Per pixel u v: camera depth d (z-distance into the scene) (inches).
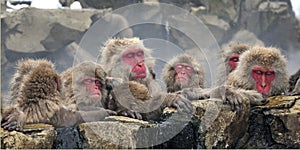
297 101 430.0
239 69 487.5
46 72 383.9
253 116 419.8
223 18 1294.3
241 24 1314.0
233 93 413.7
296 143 403.2
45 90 377.7
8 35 1052.5
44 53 1101.7
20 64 442.0
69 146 361.7
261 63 475.2
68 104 387.9
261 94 447.2
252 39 1263.5
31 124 365.7
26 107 372.2
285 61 487.2
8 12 1067.3
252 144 413.1
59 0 1107.9
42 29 1087.0
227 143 400.8
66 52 1066.7
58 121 372.5
